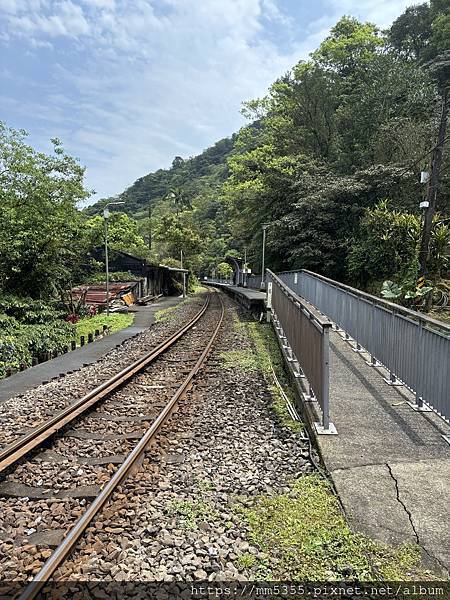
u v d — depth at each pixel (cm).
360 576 308
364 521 366
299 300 757
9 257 1905
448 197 2291
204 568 327
